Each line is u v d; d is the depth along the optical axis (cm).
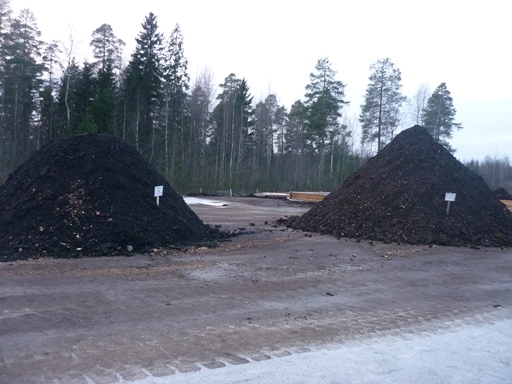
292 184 5819
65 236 1211
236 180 5359
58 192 1317
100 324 689
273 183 5756
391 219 1664
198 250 1320
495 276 1145
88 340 624
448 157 1953
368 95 5231
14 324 673
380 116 5181
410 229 1598
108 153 1488
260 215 2542
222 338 652
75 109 4762
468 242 1552
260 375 535
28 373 518
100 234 1241
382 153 2072
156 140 4881
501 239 1598
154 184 1534
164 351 596
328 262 1232
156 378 516
